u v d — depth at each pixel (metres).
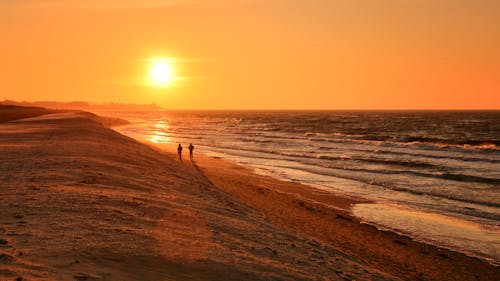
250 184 24.83
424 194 22.80
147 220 9.73
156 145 51.75
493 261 12.72
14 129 45.09
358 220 17.23
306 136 71.19
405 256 12.95
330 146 51.97
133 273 6.07
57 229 7.83
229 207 14.86
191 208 12.40
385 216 18.06
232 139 65.19
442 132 81.06
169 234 8.74
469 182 26.36
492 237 15.16
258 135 74.62
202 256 7.56
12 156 20.61
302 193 22.92
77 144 28.38
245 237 10.22
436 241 14.64
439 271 11.77
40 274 5.21
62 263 5.86
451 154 41.16
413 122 125.31
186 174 23.84
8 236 7.03
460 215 18.28
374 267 11.55
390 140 63.12
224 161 36.88
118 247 7.12
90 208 10.04
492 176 28.19
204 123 137.38
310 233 14.65
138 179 16.47
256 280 7.00
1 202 10.05
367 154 42.94
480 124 109.88
